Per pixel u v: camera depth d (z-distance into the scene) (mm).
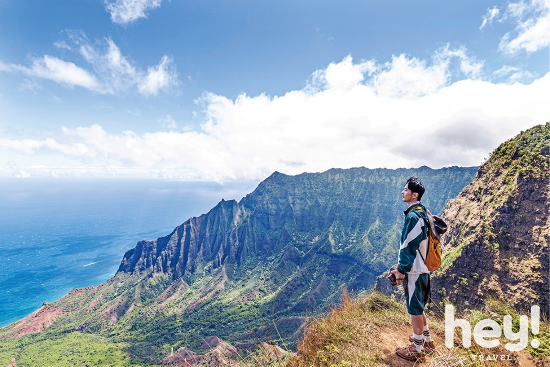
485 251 49062
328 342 4477
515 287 42469
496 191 57719
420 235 4074
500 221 50000
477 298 46312
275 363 3861
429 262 4121
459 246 56781
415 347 4090
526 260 43719
